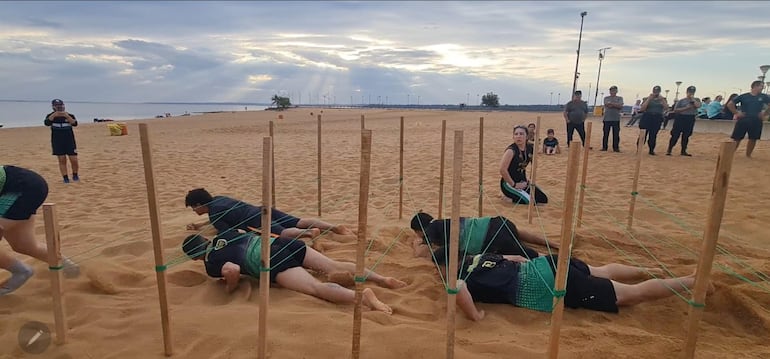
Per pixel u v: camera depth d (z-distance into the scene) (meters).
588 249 5.01
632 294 3.56
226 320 3.25
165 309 2.81
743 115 11.21
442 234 4.62
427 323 3.35
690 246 5.08
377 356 2.88
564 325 3.34
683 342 3.04
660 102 11.81
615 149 12.89
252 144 16.80
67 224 5.90
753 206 6.75
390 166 11.05
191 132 23.42
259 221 5.20
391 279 4.05
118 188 8.48
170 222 6.08
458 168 2.36
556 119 37.56
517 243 4.55
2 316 3.31
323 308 3.57
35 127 26.97
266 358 2.83
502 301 3.70
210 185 8.84
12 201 3.61
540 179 9.21
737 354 2.94
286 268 3.95
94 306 3.48
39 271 4.04
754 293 3.62
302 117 44.16
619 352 2.92
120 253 4.80
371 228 5.86
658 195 7.59
